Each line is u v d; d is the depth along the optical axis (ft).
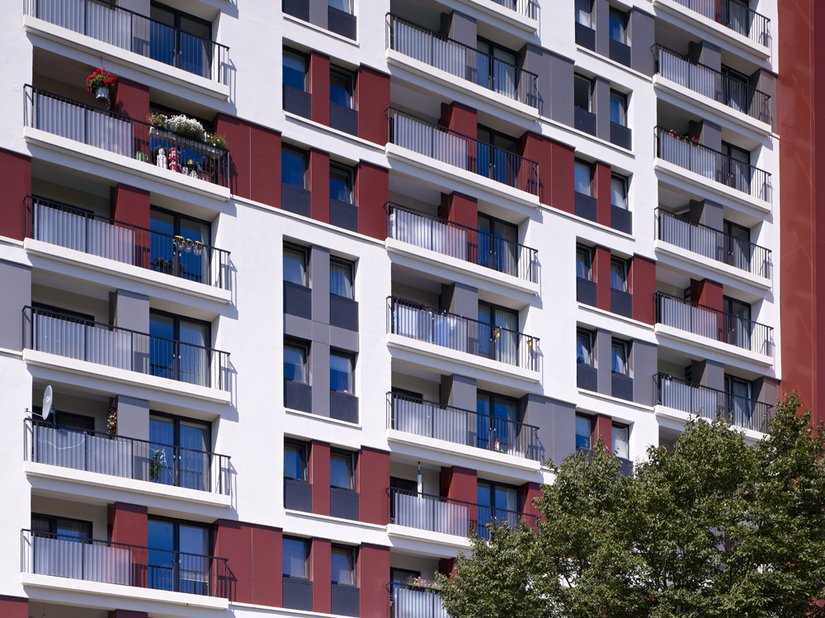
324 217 199.21
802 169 248.73
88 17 185.57
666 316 229.45
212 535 182.09
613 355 223.30
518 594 172.24
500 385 209.56
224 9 196.95
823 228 244.63
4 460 167.02
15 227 174.09
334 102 204.44
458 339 207.10
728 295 242.17
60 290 180.24
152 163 187.32
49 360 171.42
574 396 215.51
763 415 237.45
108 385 176.24
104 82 183.32
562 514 176.04
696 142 240.73
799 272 244.63
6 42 178.50
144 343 180.45
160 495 176.35
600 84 231.09
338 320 197.06
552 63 226.38
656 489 169.78
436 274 207.21
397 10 217.97
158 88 189.37
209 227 191.83
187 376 184.44
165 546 179.11
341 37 206.18
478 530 202.18
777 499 170.60
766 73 255.50
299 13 203.82
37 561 166.61
